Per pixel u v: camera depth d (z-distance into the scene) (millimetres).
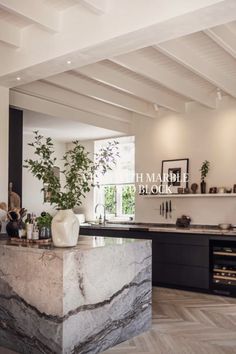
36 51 4188
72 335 3246
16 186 5652
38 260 3365
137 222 7727
